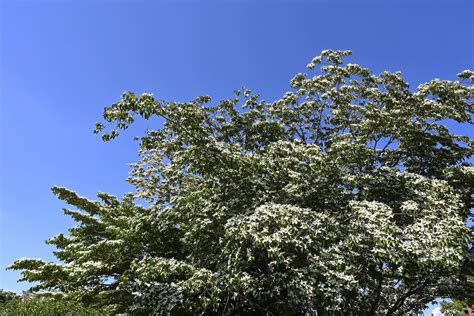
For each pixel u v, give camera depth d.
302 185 10.99
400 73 15.05
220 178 11.10
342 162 12.22
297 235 8.65
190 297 10.56
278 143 12.06
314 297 8.92
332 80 16.16
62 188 13.77
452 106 13.96
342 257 9.18
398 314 13.43
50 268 11.70
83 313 9.35
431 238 8.81
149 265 9.47
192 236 10.30
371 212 9.45
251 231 8.50
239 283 8.60
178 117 9.97
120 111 8.96
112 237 13.11
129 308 11.13
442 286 13.10
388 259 8.88
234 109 14.90
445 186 10.82
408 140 13.68
